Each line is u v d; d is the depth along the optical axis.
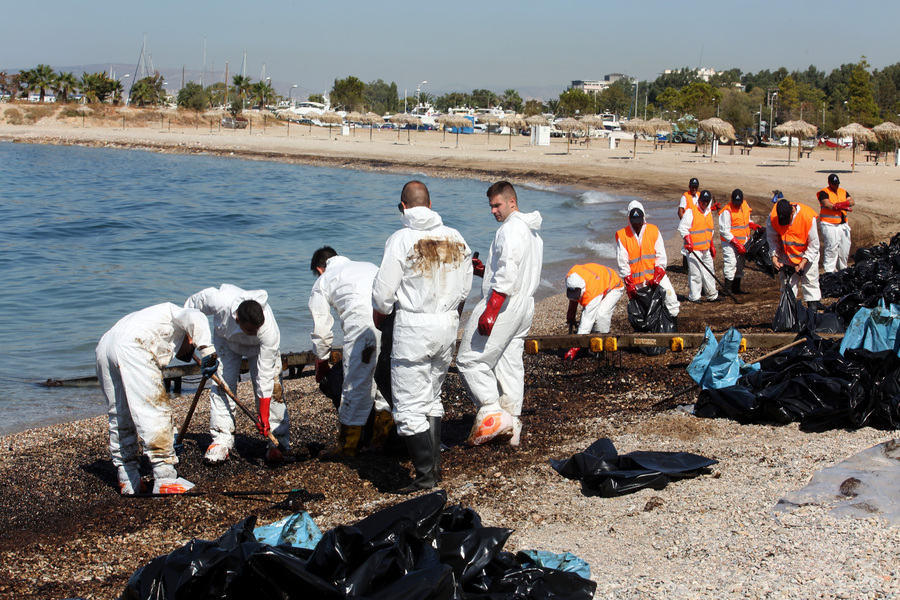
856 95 84.75
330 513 5.09
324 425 7.46
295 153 53.78
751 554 3.84
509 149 55.41
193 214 28.11
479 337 5.88
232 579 3.10
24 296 14.95
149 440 5.72
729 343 6.57
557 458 5.80
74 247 20.95
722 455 5.49
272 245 21.83
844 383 5.82
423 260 5.14
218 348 6.37
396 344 5.27
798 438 5.71
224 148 58.31
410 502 3.64
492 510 4.90
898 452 5.03
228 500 5.57
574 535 4.38
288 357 9.17
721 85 175.12
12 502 5.79
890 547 3.74
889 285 9.74
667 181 33.72
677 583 3.61
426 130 97.88
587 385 8.02
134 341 5.62
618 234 9.09
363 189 38.12
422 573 3.06
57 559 4.73
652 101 164.62
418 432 5.29
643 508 4.67
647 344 8.27
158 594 3.15
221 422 6.38
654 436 6.07
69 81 92.81
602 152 53.22
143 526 5.21
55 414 8.46
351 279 6.06
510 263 5.54
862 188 26.84
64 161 51.41
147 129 81.50
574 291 8.63
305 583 3.01
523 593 3.37
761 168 38.31
